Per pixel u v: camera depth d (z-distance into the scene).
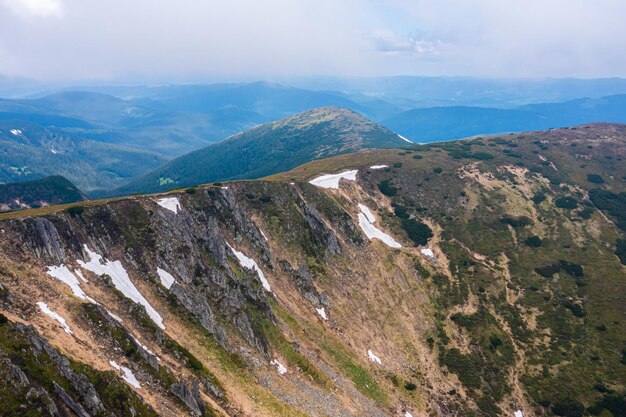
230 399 68.94
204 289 90.94
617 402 100.38
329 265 125.88
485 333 119.12
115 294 75.06
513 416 99.69
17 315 55.91
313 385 86.44
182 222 103.69
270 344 90.44
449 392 103.69
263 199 132.00
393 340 114.00
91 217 88.06
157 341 70.69
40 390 45.41
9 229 72.56
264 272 110.56
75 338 58.62
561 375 107.88
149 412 53.38
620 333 117.69
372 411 88.31
